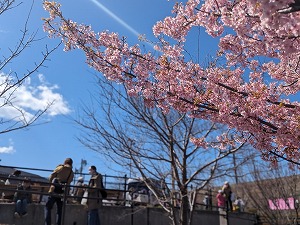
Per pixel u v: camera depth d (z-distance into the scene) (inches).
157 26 224.5
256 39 200.8
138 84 224.5
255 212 669.3
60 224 335.0
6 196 422.6
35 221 391.9
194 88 221.6
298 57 229.5
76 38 225.9
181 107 223.6
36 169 461.1
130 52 224.2
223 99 212.4
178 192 376.2
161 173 372.8
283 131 210.5
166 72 219.9
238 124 213.0
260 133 214.8
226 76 228.4
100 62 227.8
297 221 589.3
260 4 127.0
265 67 245.3
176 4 220.2
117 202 533.0
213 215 571.8
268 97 214.7
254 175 639.8
